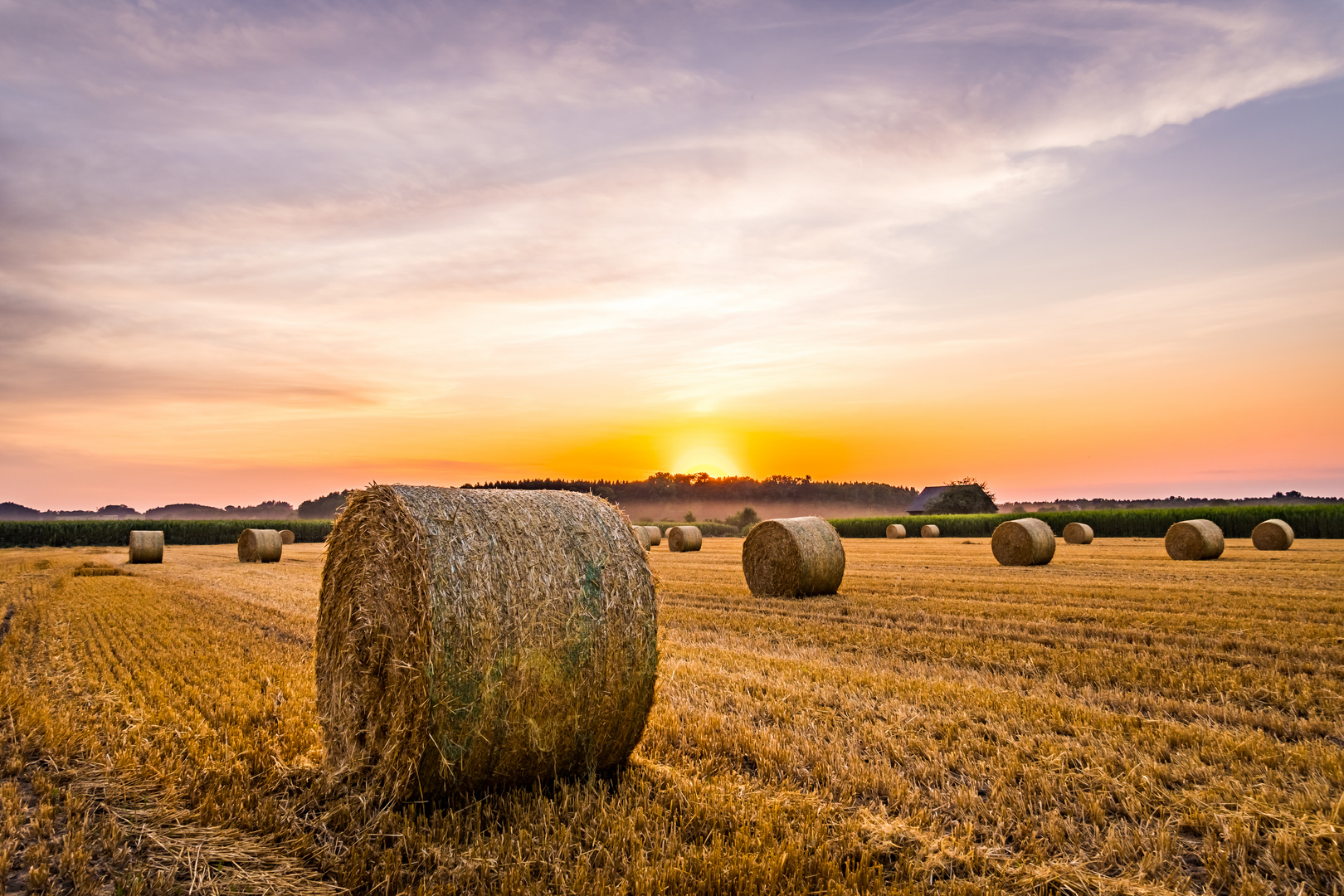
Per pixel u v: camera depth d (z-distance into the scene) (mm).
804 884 4227
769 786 5586
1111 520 47094
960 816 5148
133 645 10805
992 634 11359
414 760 5242
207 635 11672
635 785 5641
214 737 6629
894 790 5395
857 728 6844
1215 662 9273
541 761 5703
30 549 45094
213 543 59375
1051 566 22953
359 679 6164
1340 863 4379
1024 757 6168
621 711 5996
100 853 4672
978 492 80438
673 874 4238
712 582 19469
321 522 64062
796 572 16000
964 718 7070
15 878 4371
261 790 5539
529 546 5828
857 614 13500
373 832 4883
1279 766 5828
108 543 57250
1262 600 14109
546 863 4430
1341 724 6754
